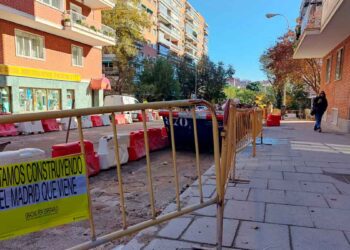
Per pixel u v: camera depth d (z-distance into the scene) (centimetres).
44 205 185
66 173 195
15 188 173
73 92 2298
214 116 277
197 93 5222
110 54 3706
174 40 7156
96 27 2309
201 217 351
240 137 539
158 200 442
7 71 1708
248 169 592
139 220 366
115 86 3697
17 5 1625
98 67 2634
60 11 1948
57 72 2098
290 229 321
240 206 388
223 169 283
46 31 2000
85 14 2397
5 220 170
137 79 3919
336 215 359
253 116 707
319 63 2597
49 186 187
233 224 333
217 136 277
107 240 212
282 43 2727
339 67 1559
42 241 316
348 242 293
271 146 897
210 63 5203
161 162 736
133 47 3500
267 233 311
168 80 3866
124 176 592
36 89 1950
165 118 895
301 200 411
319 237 303
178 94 4044
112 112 221
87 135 1298
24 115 175
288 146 894
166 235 307
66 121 1597
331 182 499
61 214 192
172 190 494
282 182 498
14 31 1777
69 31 2017
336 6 1059
